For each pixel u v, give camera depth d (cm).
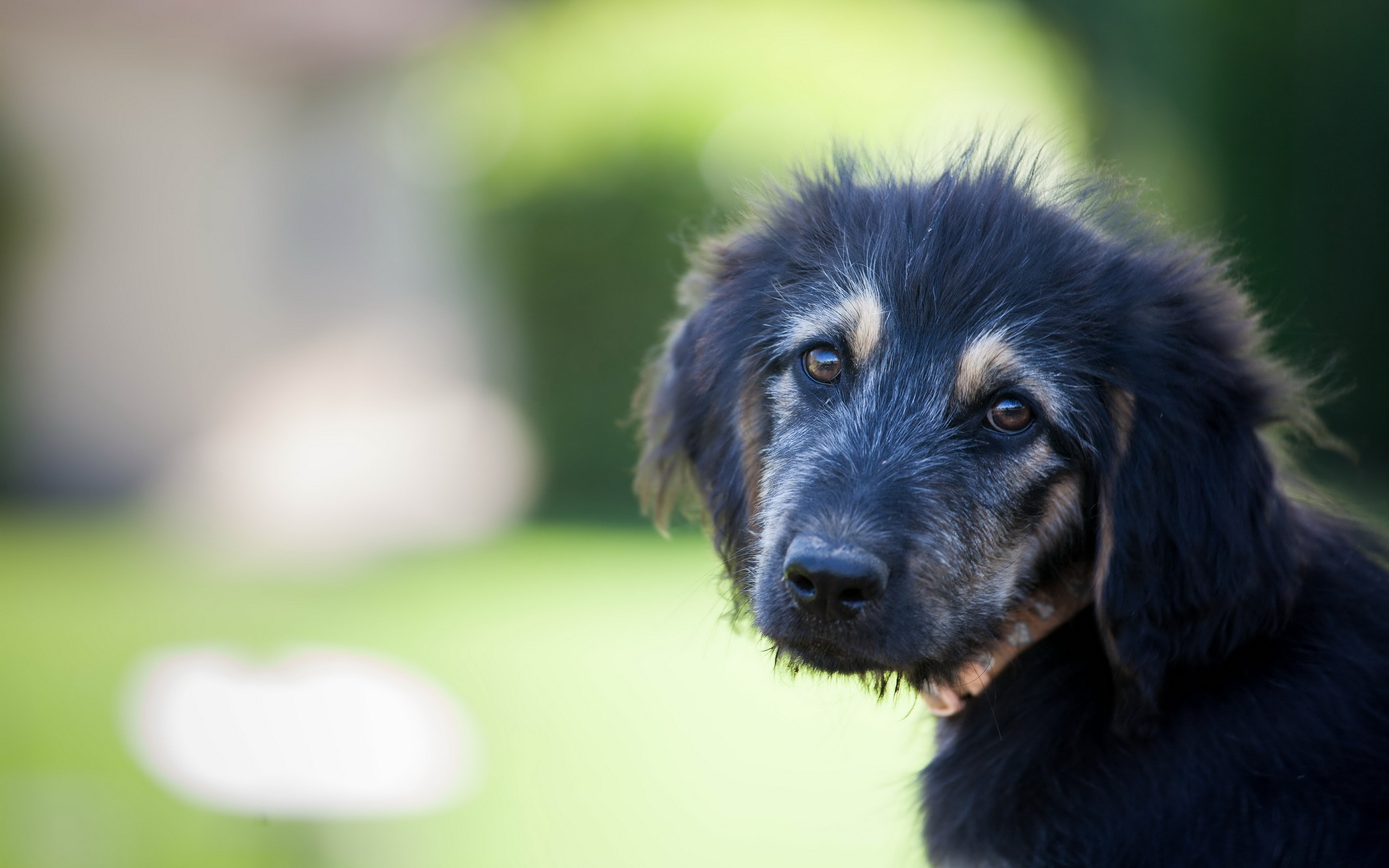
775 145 1642
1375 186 2080
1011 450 420
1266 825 375
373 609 1216
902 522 401
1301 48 2073
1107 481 407
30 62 1905
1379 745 380
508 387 1867
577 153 1747
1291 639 399
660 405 511
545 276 1781
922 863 456
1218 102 2094
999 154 505
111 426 1941
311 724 753
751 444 455
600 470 1820
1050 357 414
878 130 1568
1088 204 456
